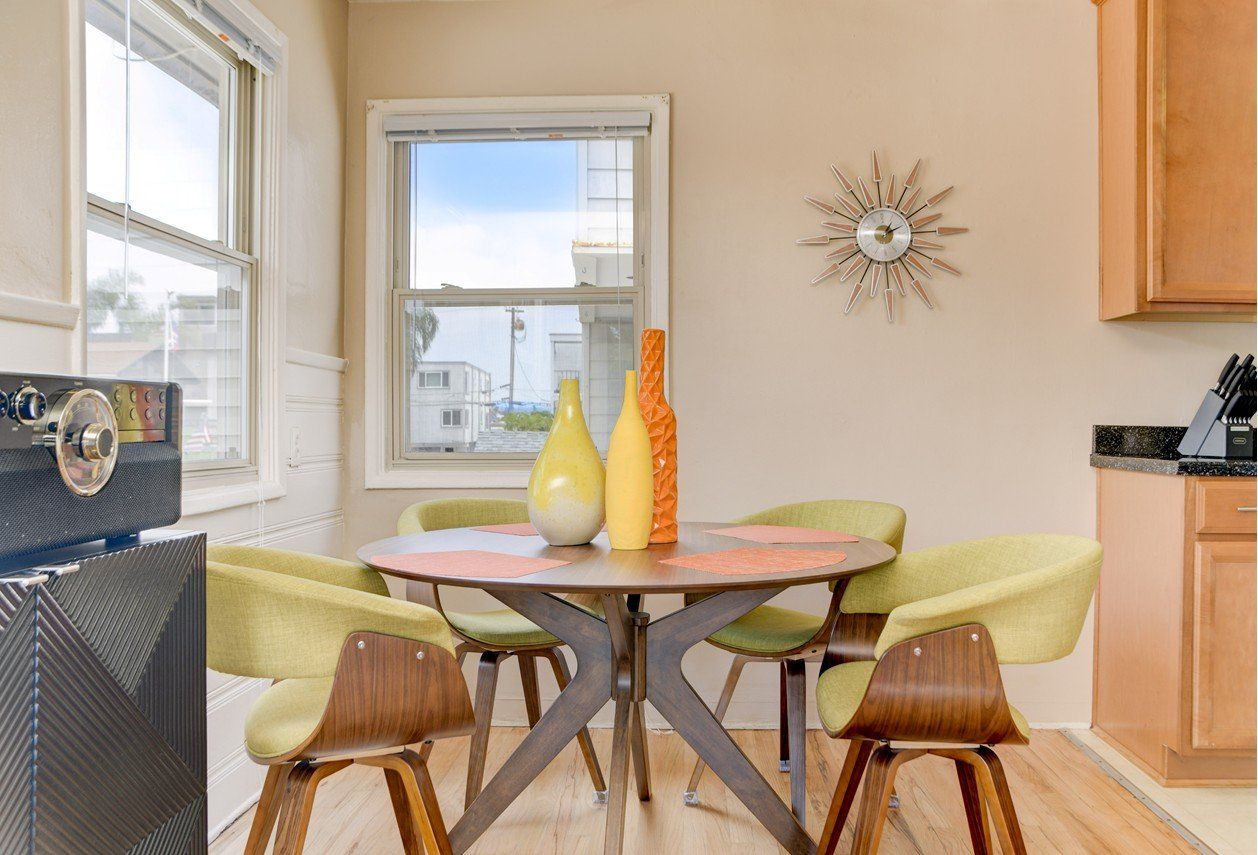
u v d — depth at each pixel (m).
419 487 3.06
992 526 2.99
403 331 3.16
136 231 1.95
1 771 0.82
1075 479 2.99
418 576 1.52
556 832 2.15
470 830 1.73
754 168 3.05
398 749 1.49
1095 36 3.00
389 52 3.11
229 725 2.27
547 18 3.09
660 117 3.05
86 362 1.67
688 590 1.43
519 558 1.69
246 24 2.31
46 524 0.89
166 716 1.06
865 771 1.68
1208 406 2.78
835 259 3.03
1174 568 2.50
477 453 3.15
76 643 0.90
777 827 1.75
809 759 2.65
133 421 1.05
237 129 2.45
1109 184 2.93
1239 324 2.99
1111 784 2.49
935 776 2.49
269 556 1.73
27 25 1.52
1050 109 3.01
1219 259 2.72
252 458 2.49
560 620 1.75
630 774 2.53
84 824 0.91
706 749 1.74
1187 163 2.72
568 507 1.82
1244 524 2.44
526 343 3.15
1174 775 2.48
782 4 3.05
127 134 1.92
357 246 3.11
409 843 1.62
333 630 1.33
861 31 3.04
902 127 3.02
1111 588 2.86
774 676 2.99
